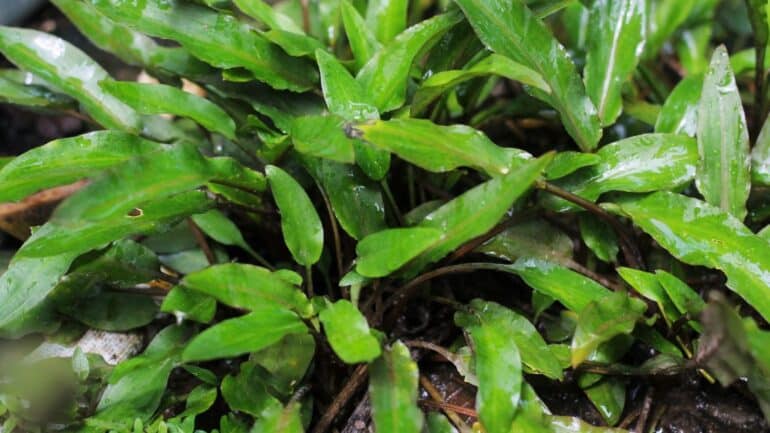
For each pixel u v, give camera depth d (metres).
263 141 0.50
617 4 0.52
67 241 0.45
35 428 0.46
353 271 0.46
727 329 0.41
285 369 0.46
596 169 0.49
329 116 0.45
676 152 0.48
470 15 0.47
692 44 0.60
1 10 0.64
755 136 0.54
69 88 0.51
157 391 0.47
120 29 0.52
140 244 0.49
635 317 0.45
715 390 0.49
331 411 0.47
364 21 0.52
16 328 0.49
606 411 0.47
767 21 0.50
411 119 0.45
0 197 0.46
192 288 0.44
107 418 0.46
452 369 0.50
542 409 0.45
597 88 0.51
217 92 0.52
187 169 0.45
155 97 0.48
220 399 0.49
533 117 0.56
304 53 0.49
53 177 0.47
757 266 0.46
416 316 0.51
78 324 0.50
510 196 0.43
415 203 0.53
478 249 0.49
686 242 0.47
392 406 0.43
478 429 0.46
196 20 0.49
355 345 0.43
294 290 0.46
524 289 0.53
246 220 0.54
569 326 0.49
